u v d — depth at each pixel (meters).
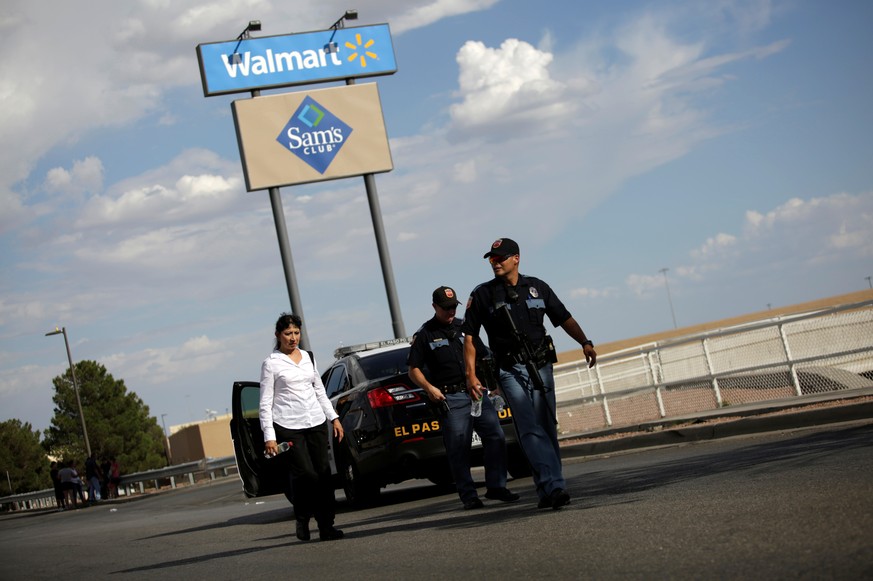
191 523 14.63
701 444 12.73
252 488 11.60
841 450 8.70
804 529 5.30
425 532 7.97
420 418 11.24
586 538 6.20
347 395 11.82
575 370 21.45
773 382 15.90
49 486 73.44
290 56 24.36
